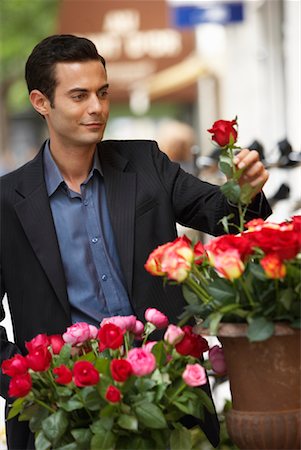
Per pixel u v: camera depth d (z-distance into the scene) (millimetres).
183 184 4629
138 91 21531
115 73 21312
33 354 3912
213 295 3754
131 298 4469
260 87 16469
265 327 3654
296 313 3691
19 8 28750
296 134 14227
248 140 18375
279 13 15250
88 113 4410
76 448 3908
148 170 4629
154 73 21344
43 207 4504
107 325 3932
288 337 3705
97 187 4582
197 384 3871
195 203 4590
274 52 15414
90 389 3852
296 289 3674
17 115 37688
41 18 28891
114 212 4523
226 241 3738
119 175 4582
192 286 3842
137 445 3881
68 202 4547
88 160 4559
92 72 4418
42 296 4480
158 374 3887
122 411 3812
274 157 6410
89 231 4527
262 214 4402
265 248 3656
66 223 4523
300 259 3701
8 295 4566
